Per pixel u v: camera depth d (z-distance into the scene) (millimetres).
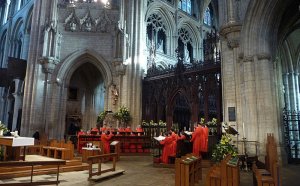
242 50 16312
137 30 27188
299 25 20156
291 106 24125
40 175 10641
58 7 27359
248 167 12953
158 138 14906
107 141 17203
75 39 26938
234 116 16391
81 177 10508
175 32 37094
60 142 14359
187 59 39188
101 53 26891
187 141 16188
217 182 6664
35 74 25188
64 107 25703
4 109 38531
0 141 10609
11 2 43500
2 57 44094
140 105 25844
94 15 27641
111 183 9469
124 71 26219
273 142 8773
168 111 24281
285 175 11227
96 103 31797
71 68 26469
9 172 9859
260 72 15508
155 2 34562
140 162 15836
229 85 16984
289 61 24625
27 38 37094
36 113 24547
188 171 7586
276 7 15828
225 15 17484
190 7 42438
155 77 25812
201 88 22078
